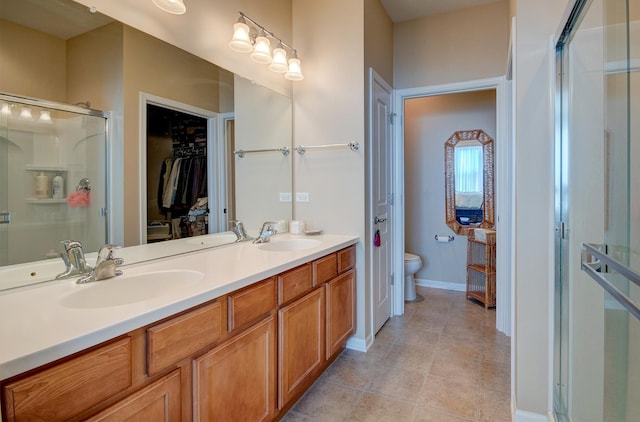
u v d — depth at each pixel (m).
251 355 1.43
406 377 2.14
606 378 1.25
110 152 1.50
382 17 2.90
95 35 1.43
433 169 4.10
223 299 1.29
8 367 0.70
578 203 1.48
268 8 2.41
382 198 2.92
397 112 3.24
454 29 3.02
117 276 1.35
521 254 1.72
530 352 1.71
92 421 0.86
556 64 1.61
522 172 1.72
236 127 2.20
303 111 2.67
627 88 1.12
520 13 1.70
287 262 1.65
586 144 1.40
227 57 2.12
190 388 1.15
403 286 3.26
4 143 1.17
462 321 3.06
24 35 1.21
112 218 1.52
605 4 1.25
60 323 0.89
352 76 2.48
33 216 1.24
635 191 1.06
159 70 1.71
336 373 2.20
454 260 4.03
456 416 1.78
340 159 2.54
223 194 2.13
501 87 2.84
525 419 1.71
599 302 1.29
